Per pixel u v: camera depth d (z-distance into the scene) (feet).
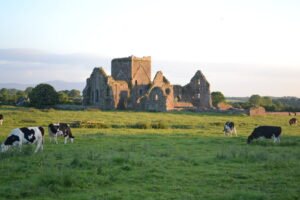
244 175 68.23
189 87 423.64
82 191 57.57
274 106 431.43
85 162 75.82
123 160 78.38
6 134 134.82
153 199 53.21
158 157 87.20
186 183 63.05
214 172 70.49
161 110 357.82
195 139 133.28
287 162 78.38
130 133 154.51
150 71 432.25
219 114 316.19
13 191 55.83
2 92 591.78
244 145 117.80
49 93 359.46
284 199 53.21
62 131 117.29
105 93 382.63
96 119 226.58
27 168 71.97
